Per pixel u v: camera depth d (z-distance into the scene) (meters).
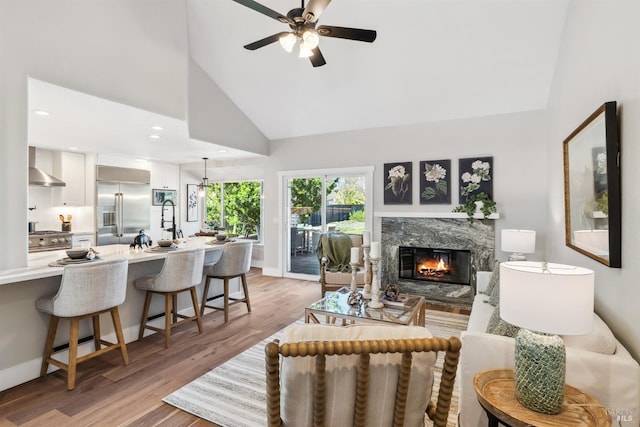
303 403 1.23
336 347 1.17
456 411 2.34
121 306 3.38
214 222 8.20
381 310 3.00
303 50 2.61
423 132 5.15
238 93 5.32
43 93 2.84
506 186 4.61
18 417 2.20
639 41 1.67
